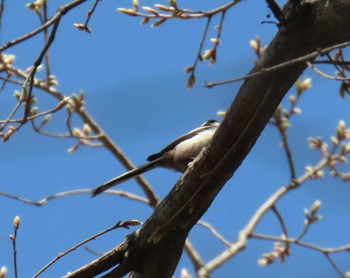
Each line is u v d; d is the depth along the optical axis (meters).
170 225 9.05
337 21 7.59
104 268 9.63
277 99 8.09
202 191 8.83
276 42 7.87
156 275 9.48
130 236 9.57
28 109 8.25
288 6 7.81
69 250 8.95
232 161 8.59
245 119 8.24
